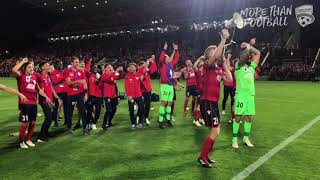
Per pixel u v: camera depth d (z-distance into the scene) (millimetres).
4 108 14969
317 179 5703
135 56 45750
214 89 6395
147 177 5820
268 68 36188
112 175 5949
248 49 7656
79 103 9352
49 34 59188
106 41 55562
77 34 57281
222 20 45062
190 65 11938
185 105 12148
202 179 5695
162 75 10164
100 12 56281
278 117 11852
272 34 41562
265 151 7414
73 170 6250
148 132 9594
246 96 7715
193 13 47969
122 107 14758
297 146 7820
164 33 50906
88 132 9430
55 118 10602
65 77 9438
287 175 5887
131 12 53719
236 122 7785
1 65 46344
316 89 23016
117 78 10188
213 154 7203
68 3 52344
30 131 8102
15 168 6402
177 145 8039
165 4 50906
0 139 8875
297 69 33344
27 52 57469
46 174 6051
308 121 10961
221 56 6465
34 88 7926
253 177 5781
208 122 6422
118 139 8734
